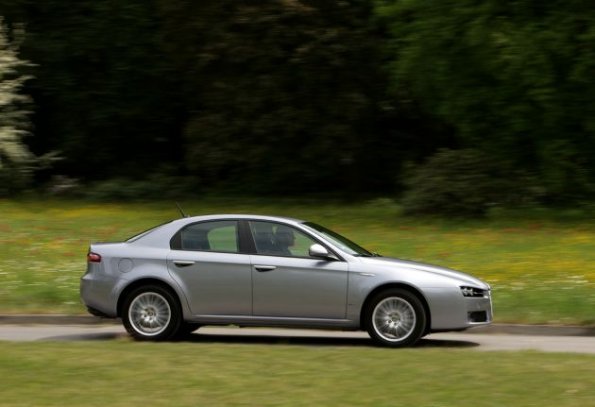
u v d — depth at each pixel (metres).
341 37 90.88
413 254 59.00
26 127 104.44
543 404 21.34
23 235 68.50
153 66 105.06
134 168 109.00
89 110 106.00
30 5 104.94
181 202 95.06
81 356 26.47
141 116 107.25
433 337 37.78
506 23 71.94
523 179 79.00
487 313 34.03
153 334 34.53
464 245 62.22
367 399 21.80
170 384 23.16
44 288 47.69
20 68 103.25
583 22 69.38
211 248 34.75
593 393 22.19
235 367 25.08
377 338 33.34
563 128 73.81
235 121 94.12
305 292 33.78
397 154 103.88
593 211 76.62
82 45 104.25
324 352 27.94
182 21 93.69
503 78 72.69
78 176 110.62
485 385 22.98
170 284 34.44
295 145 96.75
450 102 77.88
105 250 35.34
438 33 75.62
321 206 90.56
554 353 28.05
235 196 100.69
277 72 92.44
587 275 50.69
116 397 21.97
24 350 27.61
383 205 87.75
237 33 91.56
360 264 33.72
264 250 34.44
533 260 55.88
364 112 93.88
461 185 77.12
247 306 34.16
